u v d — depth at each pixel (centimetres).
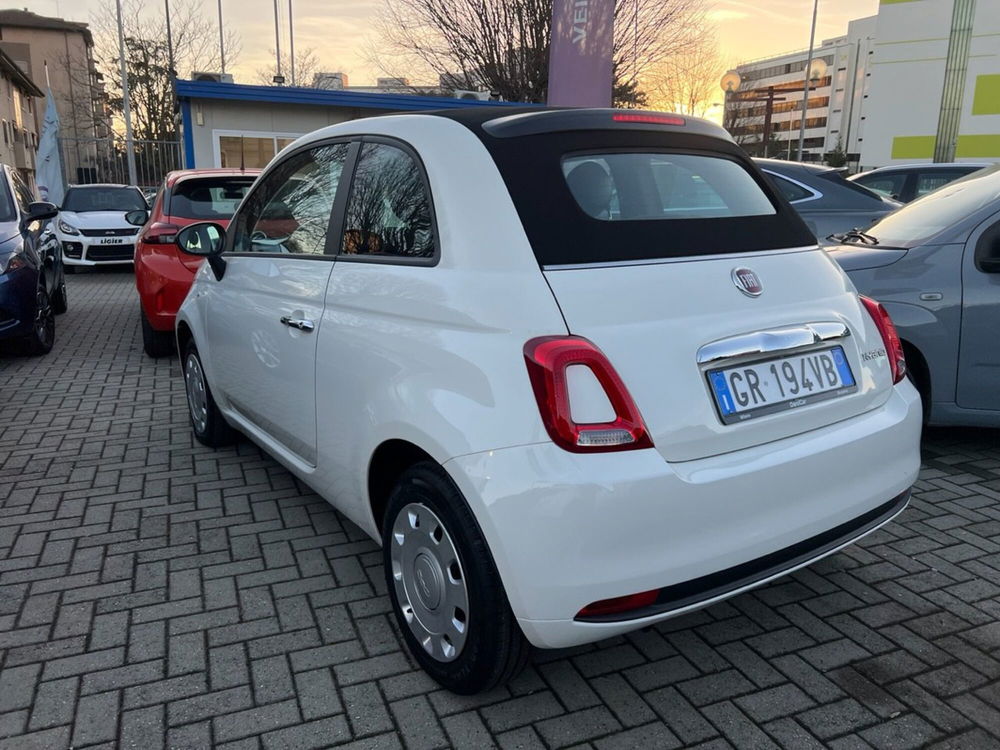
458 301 232
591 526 203
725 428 225
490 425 214
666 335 222
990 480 423
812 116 11725
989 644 280
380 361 256
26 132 5547
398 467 279
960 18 3259
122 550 351
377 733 237
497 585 224
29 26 6462
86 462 461
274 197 371
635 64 2214
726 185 285
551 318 214
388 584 277
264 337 345
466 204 244
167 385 641
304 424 317
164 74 3972
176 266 658
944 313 423
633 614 212
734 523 221
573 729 239
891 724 240
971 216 434
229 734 236
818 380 251
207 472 445
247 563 340
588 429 206
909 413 274
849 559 341
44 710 246
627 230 241
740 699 252
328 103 1625
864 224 705
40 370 692
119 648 278
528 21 1989
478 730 239
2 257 667
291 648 279
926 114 3491
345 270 290
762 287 249
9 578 326
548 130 259
